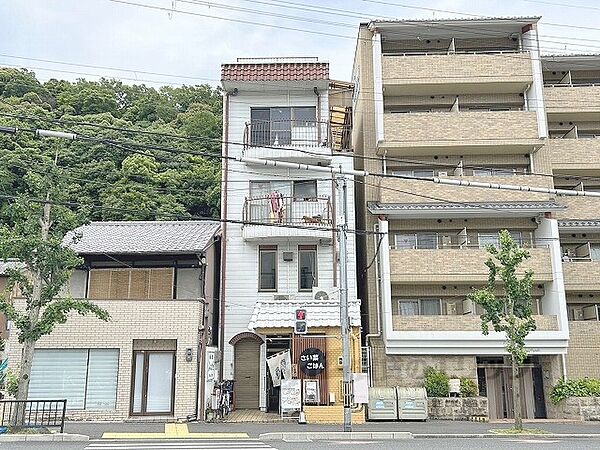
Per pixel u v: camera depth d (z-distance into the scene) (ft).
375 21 83.87
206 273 72.02
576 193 45.65
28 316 50.83
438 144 80.18
